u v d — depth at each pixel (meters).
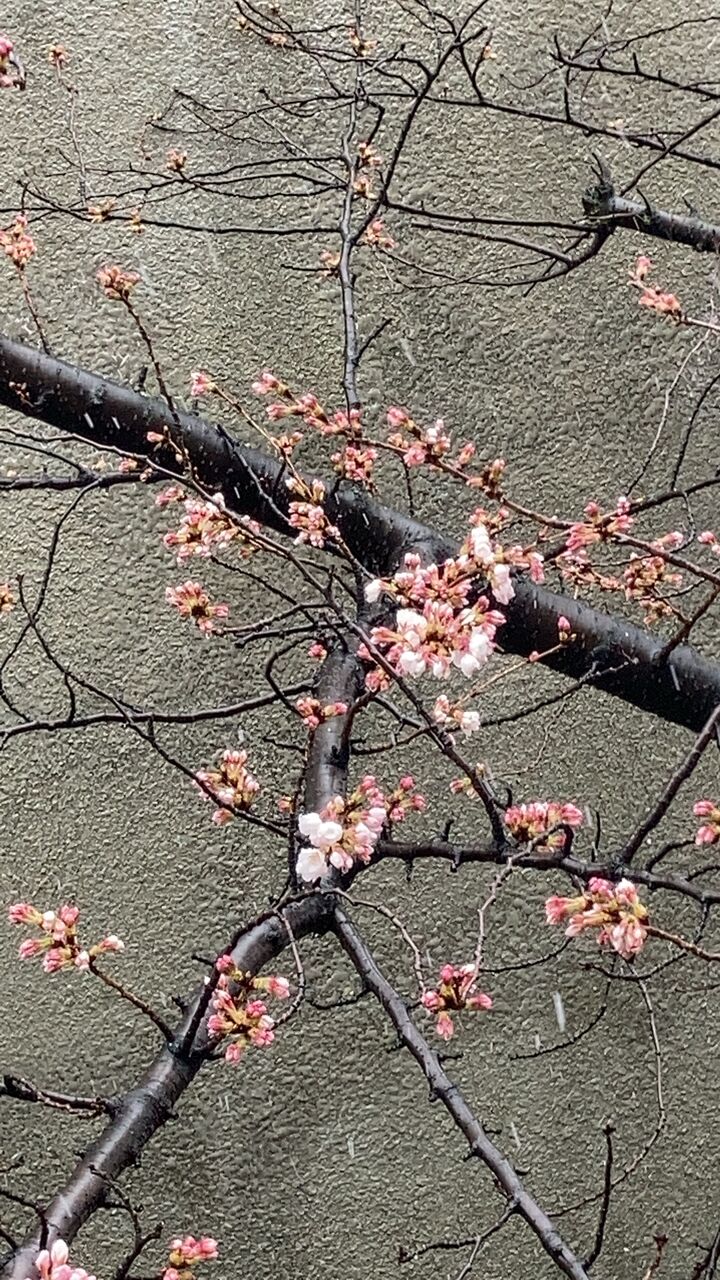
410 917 2.62
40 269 2.83
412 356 2.85
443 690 2.69
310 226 2.89
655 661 1.94
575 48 2.91
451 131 2.91
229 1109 2.58
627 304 2.88
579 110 2.89
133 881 2.64
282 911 1.61
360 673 1.88
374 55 2.77
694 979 2.63
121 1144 1.45
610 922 1.20
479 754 2.69
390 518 2.21
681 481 2.81
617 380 2.86
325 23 2.92
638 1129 2.59
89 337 2.81
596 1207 2.56
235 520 1.69
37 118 2.90
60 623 2.72
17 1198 1.35
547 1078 2.61
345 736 1.69
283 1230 2.55
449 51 2.30
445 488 2.78
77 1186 1.41
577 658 2.19
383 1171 2.58
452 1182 2.57
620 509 1.69
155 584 2.74
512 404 2.85
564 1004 2.62
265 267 2.87
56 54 2.58
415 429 1.71
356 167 2.42
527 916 2.64
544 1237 1.38
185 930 2.62
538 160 2.91
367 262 2.87
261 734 2.69
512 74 2.92
